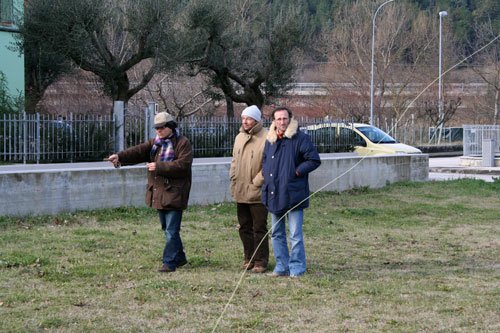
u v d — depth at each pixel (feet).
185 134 93.25
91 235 43.83
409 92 207.10
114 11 105.09
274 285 32.81
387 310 28.96
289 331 26.05
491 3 237.25
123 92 106.73
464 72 219.20
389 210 60.59
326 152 104.99
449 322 27.45
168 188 34.83
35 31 100.99
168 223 35.29
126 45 113.91
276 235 34.83
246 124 35.96
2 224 45.83
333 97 206.90
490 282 34.40
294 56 130.93
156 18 103.45
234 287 32.24
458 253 42.60
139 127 89.30
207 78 133.90
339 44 228.02
